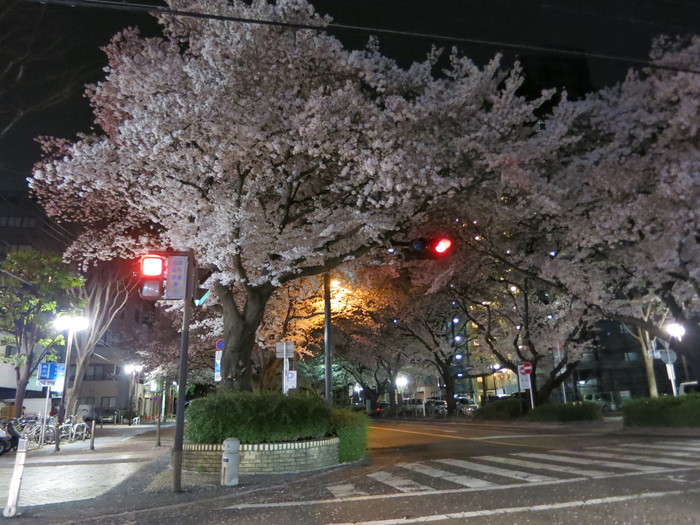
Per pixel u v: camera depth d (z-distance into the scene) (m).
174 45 14.87
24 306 25.81
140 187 15.53
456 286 31.81
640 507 7.06
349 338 44.69
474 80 16.33
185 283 10.68
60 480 11.52
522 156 17.45
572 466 11.38
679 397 20.42
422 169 15.20
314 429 12.94
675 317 20.38
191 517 7.74
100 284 31.08
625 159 18.50
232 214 14.07
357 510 7.70
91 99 15.91
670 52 17.20
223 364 14.98
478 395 64.12
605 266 22.73
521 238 25.48
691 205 17.14
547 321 31.50
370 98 16.31
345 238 16.75
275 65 14.66
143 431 36.09
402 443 20.05
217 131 13.38
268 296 15.86
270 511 7.93
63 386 25.95
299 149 14.34
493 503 7.78
